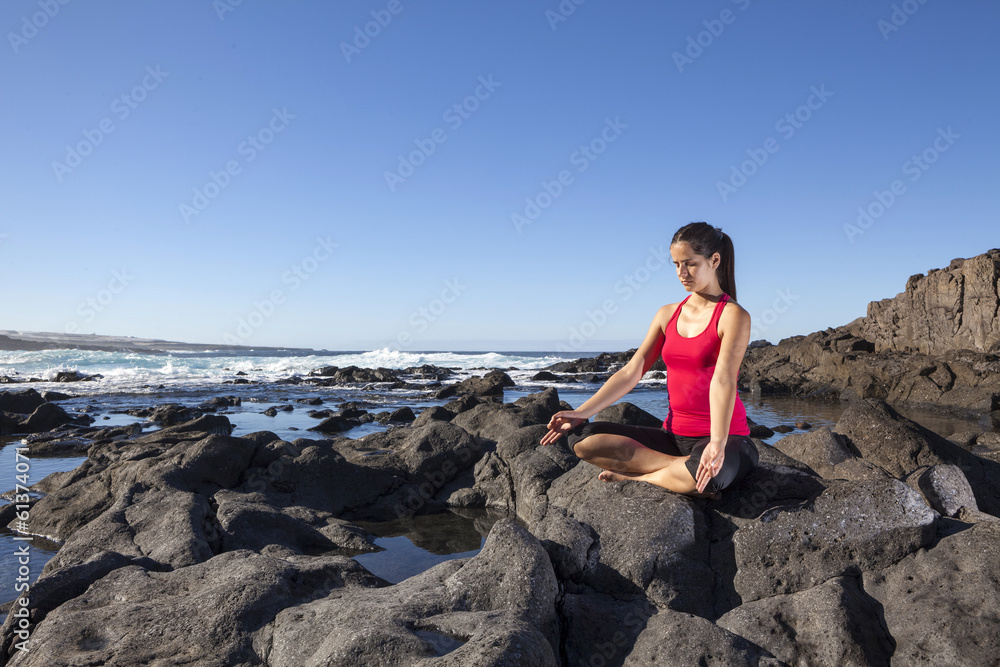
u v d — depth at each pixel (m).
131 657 3.17
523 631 2.75
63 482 7.69
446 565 3.79
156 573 4.10
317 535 6.01
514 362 58.00
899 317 29.50
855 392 24.91
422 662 2.61
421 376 41.66
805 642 3.06
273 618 3.39
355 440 9.81
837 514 3.46
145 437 9.55
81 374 36.56
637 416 9.08
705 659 2.96
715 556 3.64
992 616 2.84
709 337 3.43
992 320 24.56
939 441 6.32
